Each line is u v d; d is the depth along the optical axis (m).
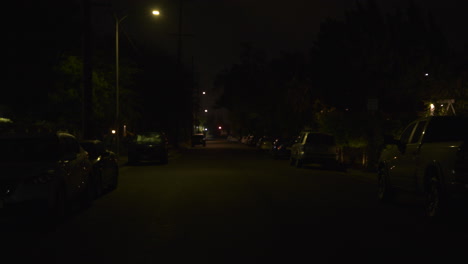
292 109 50.25
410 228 10.58
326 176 23.83
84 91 23.91
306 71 53.31
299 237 9.62
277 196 15.81
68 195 11.73
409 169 12.88
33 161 11.43
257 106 72.88
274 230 10.31
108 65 35.75
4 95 20.81
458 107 24.88
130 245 8.98
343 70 35.41
